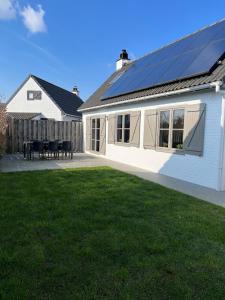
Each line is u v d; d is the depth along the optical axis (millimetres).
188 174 8398
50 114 27047
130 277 2969
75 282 2852
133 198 6027
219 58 7527
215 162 7402
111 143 13406
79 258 3330
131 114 11547
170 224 4543
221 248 3725
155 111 9859
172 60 10227
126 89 11789
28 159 12516
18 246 3596
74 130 17328
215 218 4895
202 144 7832
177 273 3078
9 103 27578
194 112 8062
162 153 9641
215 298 2660
